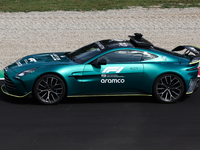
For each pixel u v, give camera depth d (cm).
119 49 1255
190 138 938
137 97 1343
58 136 934
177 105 1248
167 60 1277
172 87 1268
